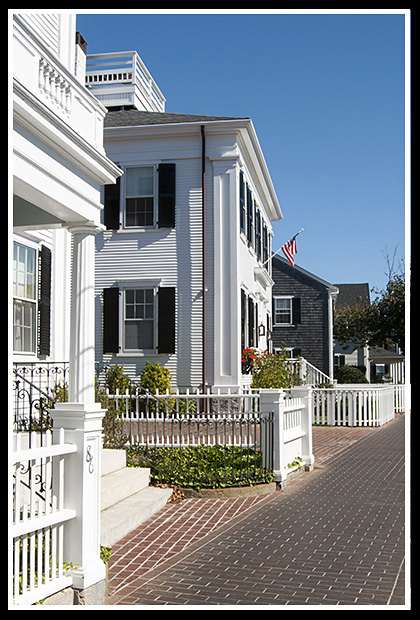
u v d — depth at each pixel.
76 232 7.25
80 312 7.05
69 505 5.43
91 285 7.19
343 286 56.41
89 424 5.52
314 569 6.02
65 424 5.55
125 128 17.95
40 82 6.46
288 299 34.75
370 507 8.60
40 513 5.08
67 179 6.68
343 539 7.03
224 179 17.88
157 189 18.17
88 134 7.63
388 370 51.38
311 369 26.33
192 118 18.61
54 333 12.34
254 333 21.42
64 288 12.82
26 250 11.21
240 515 8.19
